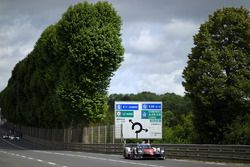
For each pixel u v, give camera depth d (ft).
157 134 167.84
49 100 251.80
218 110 183.11
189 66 190.19
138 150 121.90
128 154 126.93
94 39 204.44
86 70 207.41
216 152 111.75
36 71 272.72
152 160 120.37
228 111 182.29
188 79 187.11
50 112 260.62
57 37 213.25
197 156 119.55
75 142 219.61
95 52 204.03
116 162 110.42
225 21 189.37
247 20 188.55
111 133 175.01
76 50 204.95
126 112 167.94
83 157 136.46
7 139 405.18
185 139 202.49
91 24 207.62
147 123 168.14
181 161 115.03
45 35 250.37
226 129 181.88
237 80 180.14
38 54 263.70
